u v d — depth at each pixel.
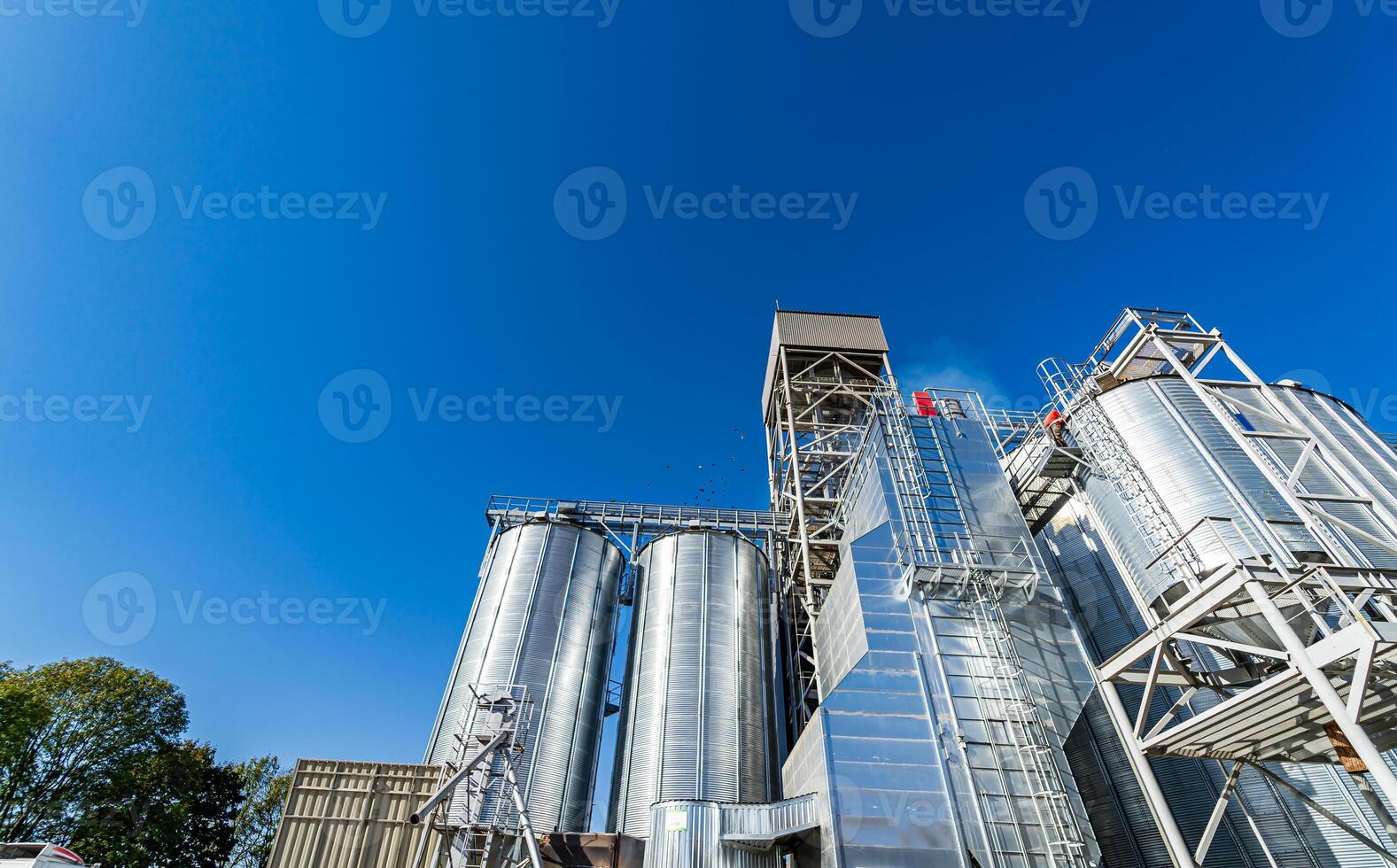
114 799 43.72
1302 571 16.86
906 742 25.83
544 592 41.94
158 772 46.78
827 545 42.78
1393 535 18.30
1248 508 20.09
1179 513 26.53
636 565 48.12
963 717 26.70
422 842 22.53
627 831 33.28
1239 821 25.70
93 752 44.12
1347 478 19.52
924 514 33.34
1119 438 30.05
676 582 43.16
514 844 25.95
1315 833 24.00
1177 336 26.67
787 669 43.44
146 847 44.00
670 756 34.88
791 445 46.91
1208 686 20.59
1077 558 35.78
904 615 29.67
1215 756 20.52
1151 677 19.81
